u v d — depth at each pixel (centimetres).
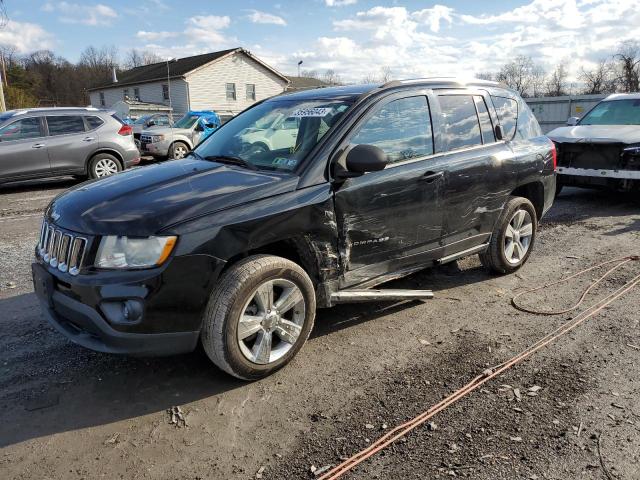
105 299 281
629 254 589
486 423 280
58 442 268
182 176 351
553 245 636
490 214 475
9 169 1050
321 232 342
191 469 249
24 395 311
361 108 377
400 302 455
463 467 246
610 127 886
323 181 346
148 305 281
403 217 394
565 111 2128
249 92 4234
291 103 427
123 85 4688
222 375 333
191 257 288
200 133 1667
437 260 440
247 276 304
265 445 265
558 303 450
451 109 443
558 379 324
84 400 306
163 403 303
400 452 258
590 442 263
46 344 376
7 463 253
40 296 328
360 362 350
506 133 494
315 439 270
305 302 338
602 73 4809
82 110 1142
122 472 247
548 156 533
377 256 386
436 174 411
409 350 367
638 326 401
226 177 345
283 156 366
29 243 661
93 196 328
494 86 506
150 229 284
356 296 373
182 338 296
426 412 291
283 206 323
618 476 239
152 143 1554
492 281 509
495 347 370
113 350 287
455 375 332
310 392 313
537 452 256
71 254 297
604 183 828
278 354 331
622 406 294
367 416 289
